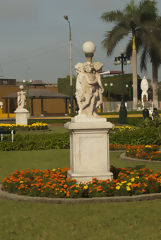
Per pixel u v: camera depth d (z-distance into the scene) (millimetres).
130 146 14555
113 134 16344
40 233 5473
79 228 5641
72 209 6625
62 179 7984
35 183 7691
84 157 7668
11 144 16438
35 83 65250
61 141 16719
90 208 6656
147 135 16094
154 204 6871
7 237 5336
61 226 5750
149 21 44875
